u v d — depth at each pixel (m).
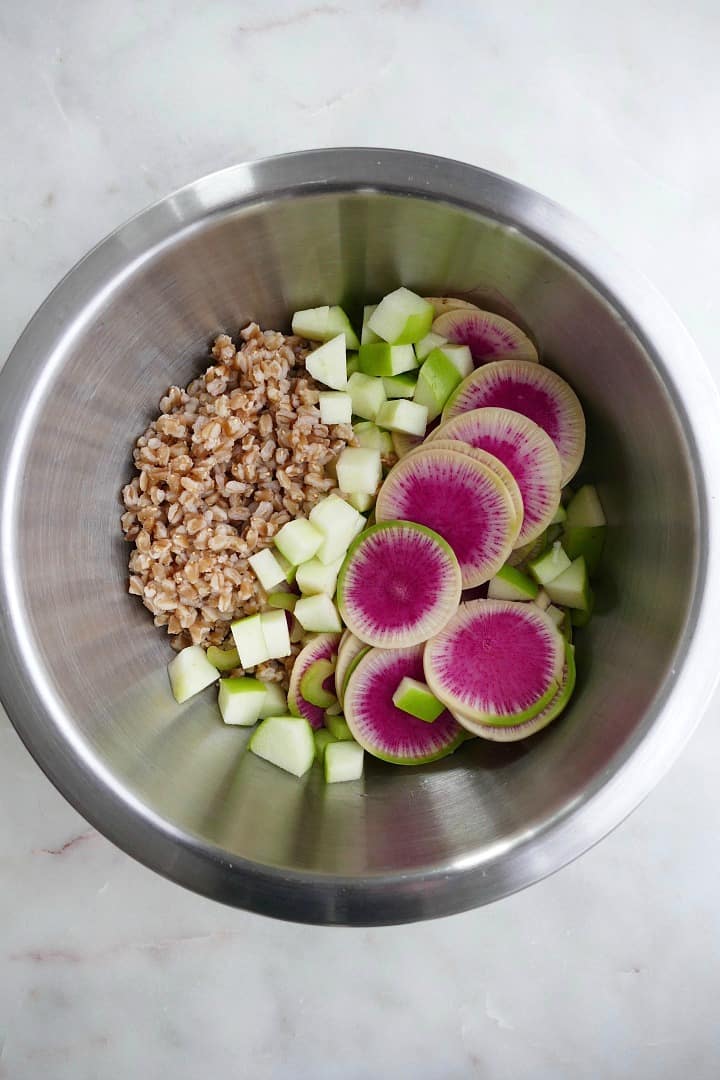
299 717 0.50
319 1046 0.52
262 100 0.51
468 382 0.50
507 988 0.52
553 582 0.50
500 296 0.48
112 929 0.52
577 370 0.49
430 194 0.44
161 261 0.44
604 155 0.51
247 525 0.50
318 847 0.45
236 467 0.49
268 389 0.49
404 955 0.52
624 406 0.47
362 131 0.51
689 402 0.43
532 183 0.51
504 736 0.48
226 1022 0.52
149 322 0.47
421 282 0.49
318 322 0.50
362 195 0.44
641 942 0.52
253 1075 0.52
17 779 0.51
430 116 0.51
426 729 0.50
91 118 0.51
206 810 0.45
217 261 0.46
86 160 0.51
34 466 0.43
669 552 0.45
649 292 0.44
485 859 0.43
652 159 0.51
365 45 0.51
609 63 0.51
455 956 0.52
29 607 0.43
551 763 0.47
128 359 0.47
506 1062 0.52
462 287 0.49
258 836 0.45
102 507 0.49
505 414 0.49
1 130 0.51
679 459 0.44
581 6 0.51
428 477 0.49
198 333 0.49
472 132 0.51
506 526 0.49
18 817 0.52
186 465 0.49
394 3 0.51
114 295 0.44
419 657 0.50
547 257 0.44
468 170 0.44
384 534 0.49
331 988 0.52
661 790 0.52
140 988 0.52
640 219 0.51
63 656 0.44
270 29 0.51
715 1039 0.52
